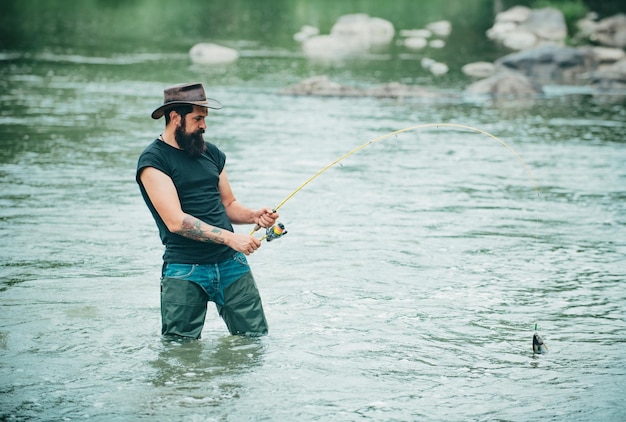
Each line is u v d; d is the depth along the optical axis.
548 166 15.99
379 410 6.20
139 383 6.64
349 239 11.09
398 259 10.24
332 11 56.50
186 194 7.45
